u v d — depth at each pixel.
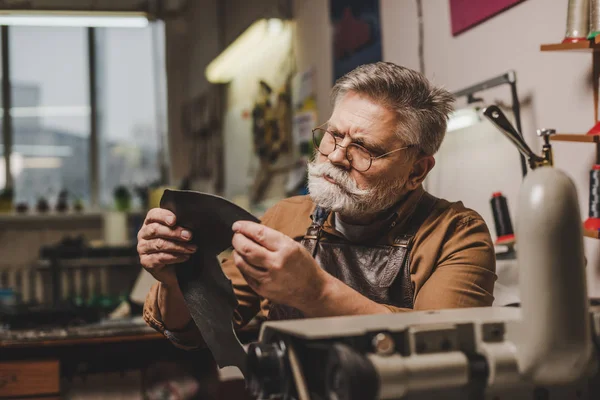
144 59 6.34
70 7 5.89
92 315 2.78
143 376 2.45
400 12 2.59
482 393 0.76
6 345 2.27
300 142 3.56
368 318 0.83
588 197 1.62
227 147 5.23
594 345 0.80
